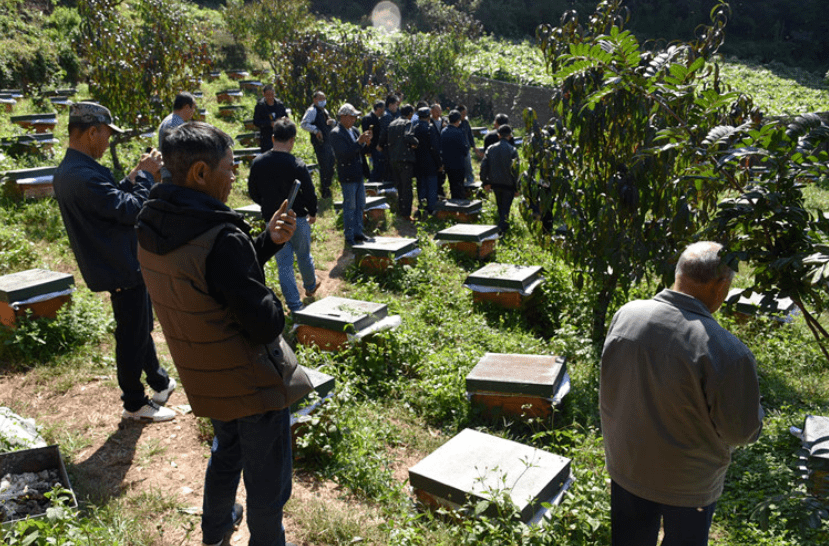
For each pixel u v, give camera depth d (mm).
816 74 41094
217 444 2756
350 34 26750
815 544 3432
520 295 6684
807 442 4105
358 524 3387
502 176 9172
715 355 2223
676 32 50562
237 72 21672
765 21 50844
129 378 4090
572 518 3361
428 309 6602
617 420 2465
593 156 5578
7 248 6715
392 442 4391
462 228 8656
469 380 4707
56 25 19750
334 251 8352
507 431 4582
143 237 2289
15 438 3580
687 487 2357
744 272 8648
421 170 10133
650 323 2369
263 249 2645
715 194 5246
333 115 15758
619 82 4793
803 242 3275
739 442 2275
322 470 3941
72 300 5500
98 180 3586
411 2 43812
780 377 5758
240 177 10961
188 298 2252
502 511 3223
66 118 13234
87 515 3256
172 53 12930
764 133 3357
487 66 25625
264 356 2406
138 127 11406
